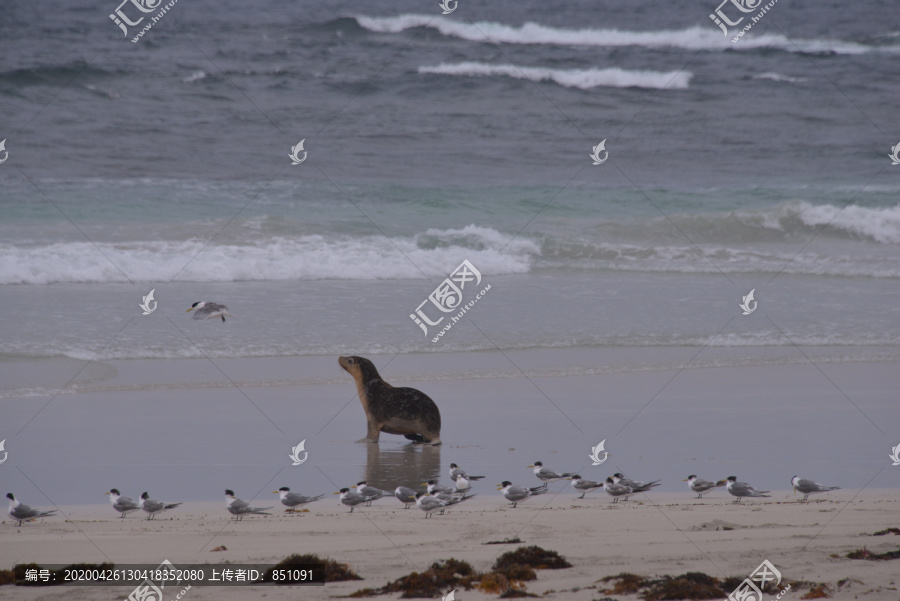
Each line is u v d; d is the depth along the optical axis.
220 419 15.64
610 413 16.36
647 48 57.50
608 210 36.09
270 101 46.03
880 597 7.80
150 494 11.73
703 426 15.58
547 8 68.88
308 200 34.56
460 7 65.75
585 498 12.10
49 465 12.86
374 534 10.02
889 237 34.00
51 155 38.25
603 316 23.48
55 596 7.86
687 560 8.91
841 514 10.95
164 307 22.56
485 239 30.67
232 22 56.53
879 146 45.62
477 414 16.17
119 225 29.75
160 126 42.28
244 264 26.55
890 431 15.42
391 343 20.61
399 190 36.56
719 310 24.41
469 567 8.50
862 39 61.81
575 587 8.02
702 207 37.00
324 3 62.81
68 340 19.64
